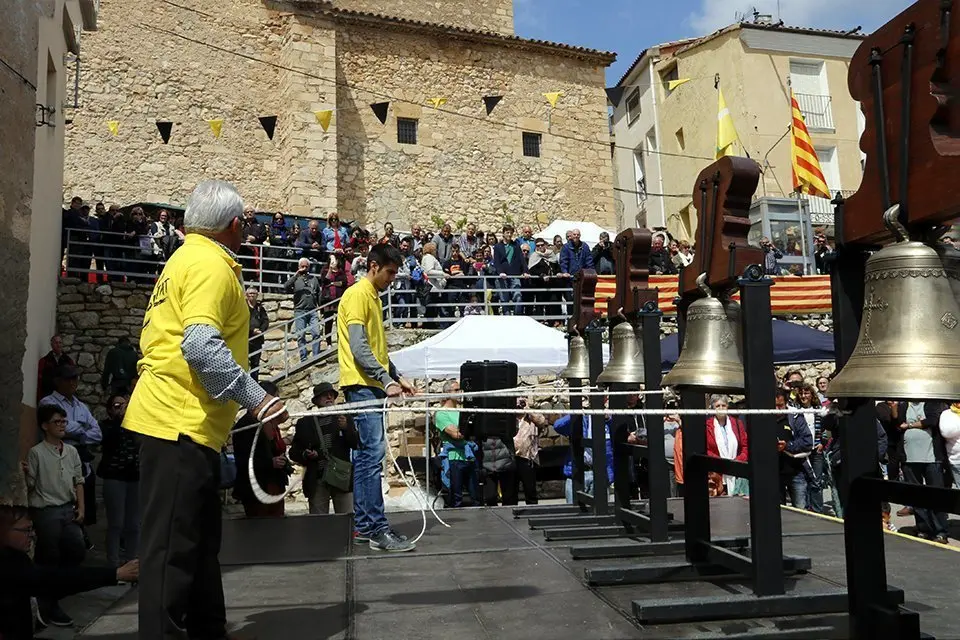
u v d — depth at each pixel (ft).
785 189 72.02
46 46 28.76
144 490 8.68
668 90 84.43
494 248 50.11
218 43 65.00
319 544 16.20
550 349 34.37
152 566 8.46
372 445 15.46
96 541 29.81
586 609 10.64
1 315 20.92
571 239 48.73
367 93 67.82
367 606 11.09
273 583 12.74
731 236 11.41
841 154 74.49
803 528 17.30
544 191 73.56
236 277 9.34
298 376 41.04
